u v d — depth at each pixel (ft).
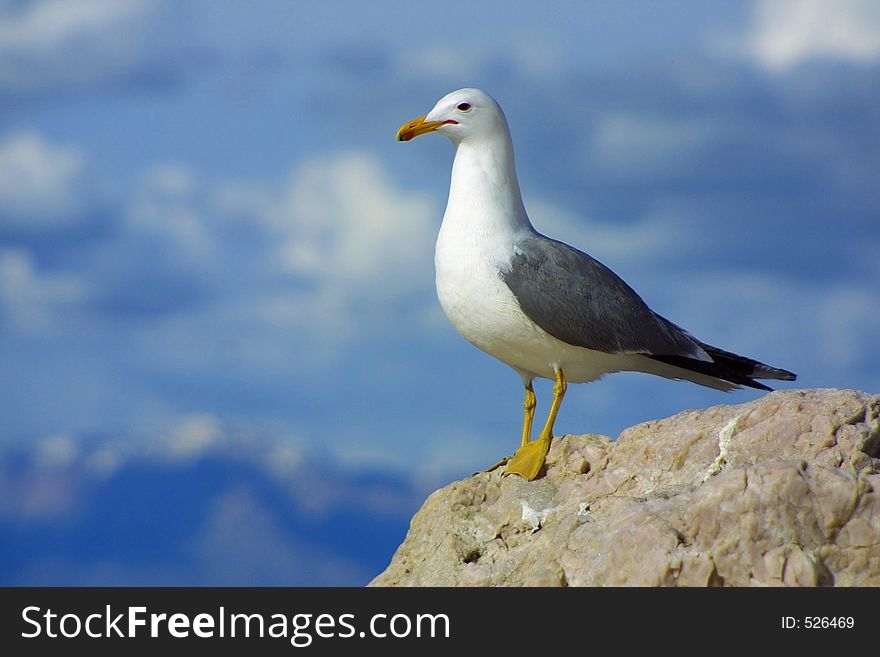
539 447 33.50
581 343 35.55
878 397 28.50
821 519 24.58
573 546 26.73
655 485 29.14
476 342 37.06
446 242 36.19
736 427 28.81
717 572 24.47
